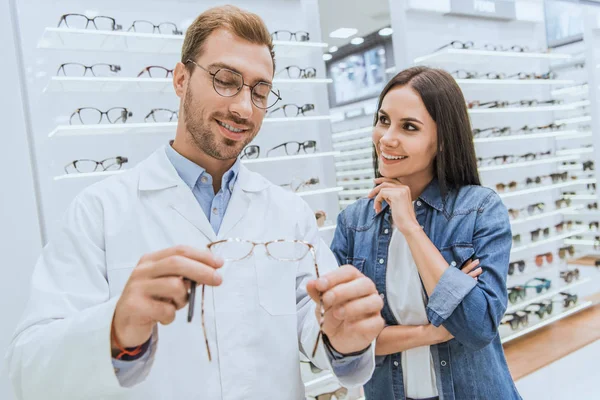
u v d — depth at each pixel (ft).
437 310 3.94
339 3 10.98
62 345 2.23
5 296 7.11
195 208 3.28
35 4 7.69
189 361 2.97
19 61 7.60
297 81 9.68
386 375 4.56
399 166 4.51
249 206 3.51
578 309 13.83
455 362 4.29
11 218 7.17
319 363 3.12
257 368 3.08
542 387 9.57
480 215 4.43
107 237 3.10
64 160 7.92
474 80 11.73
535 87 14.03
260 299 3.22
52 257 3.01
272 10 10.02
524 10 13.62
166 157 3.52
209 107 3.04
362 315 2.52
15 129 7.22
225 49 3.01
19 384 2.50
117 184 3.36
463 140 4.59
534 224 13.82
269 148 10.11
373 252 4.78
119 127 7.75
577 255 14.82
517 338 12.14
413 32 11.60
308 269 3.63
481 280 4.13
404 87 4.50
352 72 11.34
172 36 7.86
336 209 10.86
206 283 2.11
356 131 11.48
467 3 12.40
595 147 15.14
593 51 15.06
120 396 2.83
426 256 4.11
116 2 8.41
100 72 8.27
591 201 15.06
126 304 2.08
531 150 13.89
